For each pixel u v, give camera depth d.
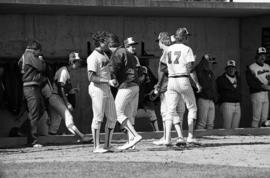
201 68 46.75
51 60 47.94
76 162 30.86
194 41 52.47
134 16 50.38
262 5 48.22
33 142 39.25
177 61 36.47
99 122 35.03
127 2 44.62
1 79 44.28
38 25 47.81
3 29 46.84
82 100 49.12
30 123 39.38
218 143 39.50
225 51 53.34
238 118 48.59
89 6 43.97
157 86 38.75
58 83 41.28
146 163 30.27
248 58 53.28
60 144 40.59
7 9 44.69
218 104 49.50
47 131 42.34
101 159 32.25
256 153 34.16
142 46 50.28
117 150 35.81
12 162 31.25
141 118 48.41
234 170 28.02
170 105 37.06
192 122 37.59
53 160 32.09
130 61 35.72
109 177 26.38
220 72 53.25
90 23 49.31
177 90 36.78
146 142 40.53
